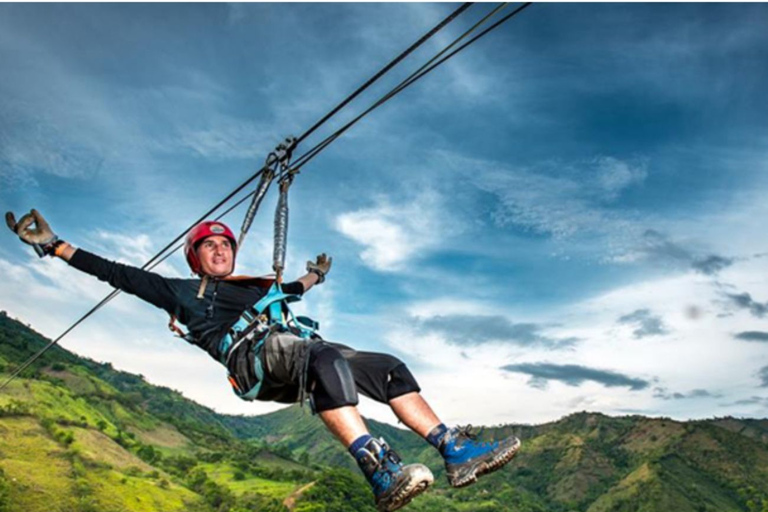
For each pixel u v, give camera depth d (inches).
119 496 6220.5
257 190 206.4
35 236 184.2
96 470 6697.8
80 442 7529.5
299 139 200.2
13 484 5531.5
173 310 184.4
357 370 173.2
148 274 185.5
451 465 162.9
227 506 7258.9
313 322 180.5
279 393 172.4
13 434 6791.3
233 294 182.9
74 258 183.9
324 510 7367.1
